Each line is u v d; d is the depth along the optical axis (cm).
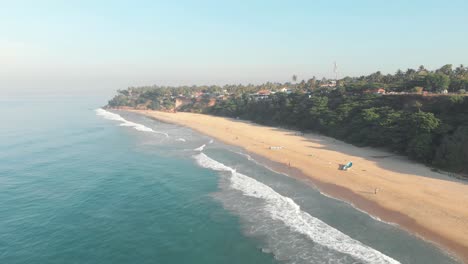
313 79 17075
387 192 3450
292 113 8869
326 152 5434
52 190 3997
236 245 2550
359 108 6975
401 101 6300
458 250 2305
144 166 5044
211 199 3531
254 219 2970
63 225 3000
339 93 8669
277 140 6719
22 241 2703
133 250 2539
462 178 3812
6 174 4725
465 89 6875
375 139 5619
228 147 6191
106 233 2830
